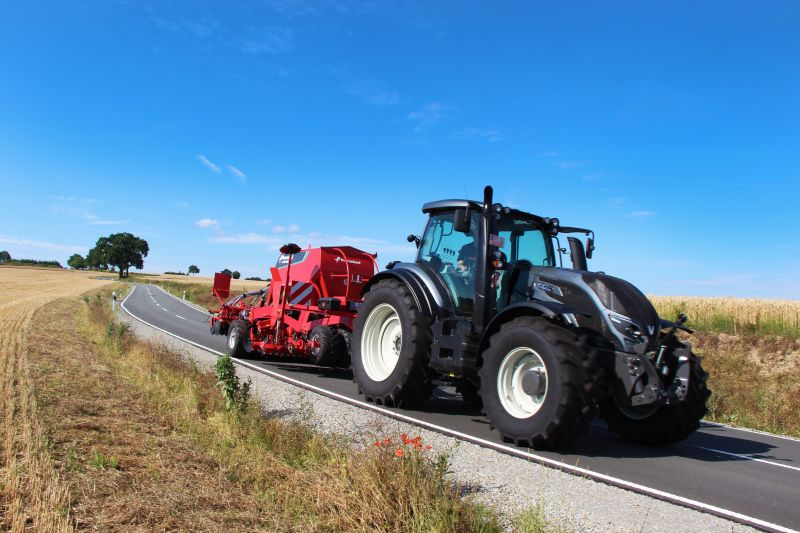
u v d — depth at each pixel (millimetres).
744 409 9602
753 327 15617
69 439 4871
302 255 11555
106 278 99375
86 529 3199
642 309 5938
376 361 8117
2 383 7023
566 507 4062
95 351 11641
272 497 3939
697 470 5363
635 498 4348
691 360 6305
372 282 8414
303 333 11055
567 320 6102
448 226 7711
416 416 7137
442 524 3385
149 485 3945
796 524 3979
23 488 3732
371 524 3537
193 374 8406
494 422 5980
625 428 6598
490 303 6691
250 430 5426
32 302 29938
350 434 5770
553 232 7750
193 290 61938
